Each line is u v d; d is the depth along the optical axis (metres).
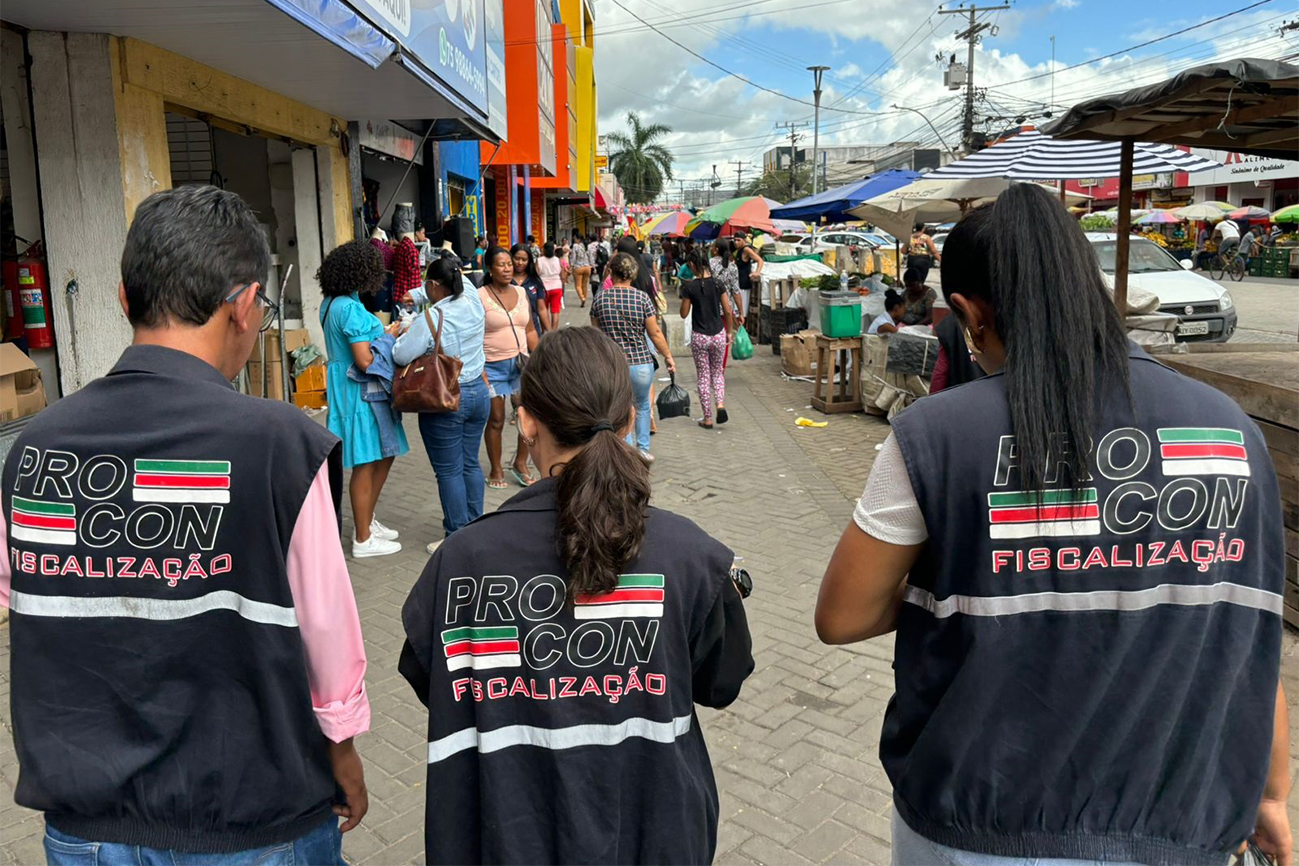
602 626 1.54
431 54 7.12
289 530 1.51
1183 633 1.35
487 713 1.54
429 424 5.16
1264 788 1.41
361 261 4.96
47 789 1.49
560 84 22.97
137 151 5.75
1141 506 1.34
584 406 1.60
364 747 3.44
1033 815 1.38
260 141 9.27
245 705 1.54
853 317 9.70
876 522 1.43
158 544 1.50
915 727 1.48
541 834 1.53
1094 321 1.39
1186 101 4.64
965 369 4.84
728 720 3.61
